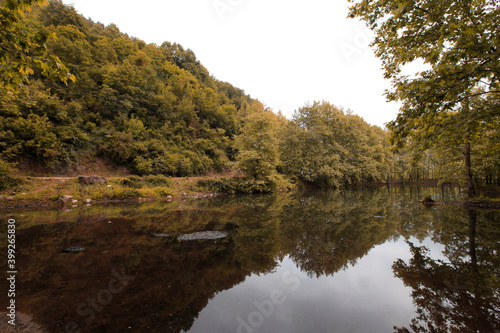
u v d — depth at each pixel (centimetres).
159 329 279
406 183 5297
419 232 786
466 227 850
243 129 2841
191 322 294
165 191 1998
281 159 3503
